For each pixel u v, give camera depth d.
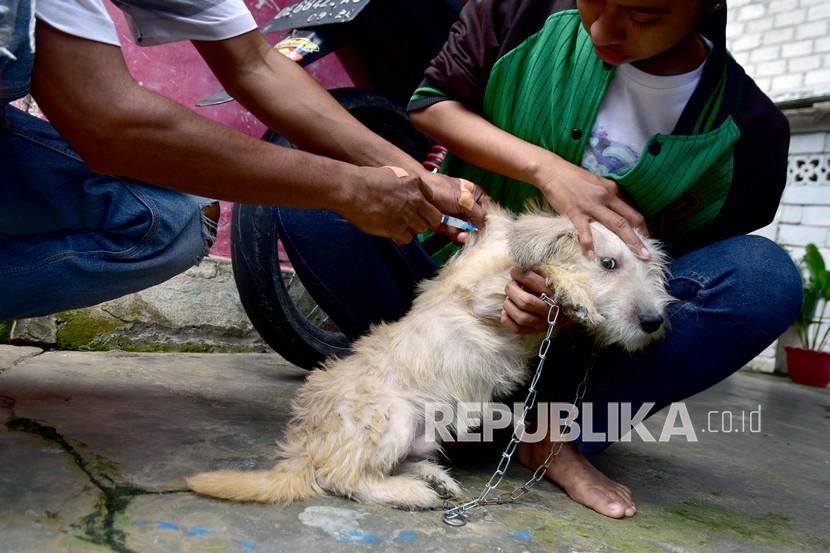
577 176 1.90
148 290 3.32
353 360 1.96
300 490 1.62
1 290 1.74
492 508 1.72
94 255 1.80
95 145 1.38
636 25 1.55
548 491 1.94
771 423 3.55
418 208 1.81
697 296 1.90
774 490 2.23
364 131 2.01
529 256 1.81
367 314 2.52
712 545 1.64
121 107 1.35
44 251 1.75
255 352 3.71
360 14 2.73
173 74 3.42
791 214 6.42
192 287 3.46
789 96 6.27
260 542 1.35
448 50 2.21
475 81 2.16
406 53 2.96
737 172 1.98
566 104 2.01
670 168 1.89
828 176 6.21
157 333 3.38
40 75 1.32
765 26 6.70
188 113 1.43
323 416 1.79
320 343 2.83
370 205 1.69
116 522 1.36
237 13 1.88
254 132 3.71
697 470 2.38
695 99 1.88
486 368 1.95
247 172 1.49
